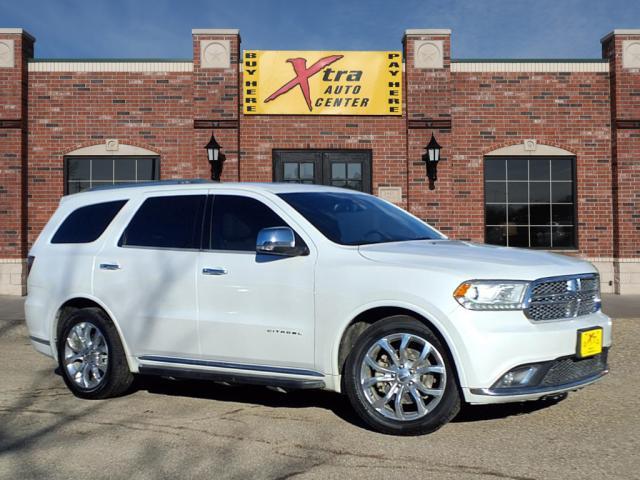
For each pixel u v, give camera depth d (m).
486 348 4.41
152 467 4.15
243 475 3.99
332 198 5.69
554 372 4.62
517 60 14.70
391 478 3.90
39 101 14.56
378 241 5.29
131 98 14.59
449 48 14.42
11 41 14.24
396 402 4.64
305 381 5.02
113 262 5.88
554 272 4.71
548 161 14.84
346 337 4.96
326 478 3.91
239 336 5.21
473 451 4.36
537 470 4.02
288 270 5.09
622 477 3.90
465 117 14.69
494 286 4.51
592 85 14.76
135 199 6.09
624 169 14.55
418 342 4.62
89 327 5.93
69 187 14.70
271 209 5.40
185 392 6.16
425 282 4.60
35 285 6.42
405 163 14.59
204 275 5.39
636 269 14.52
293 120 14.60
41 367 7.45
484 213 14.68
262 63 14.52
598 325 4.85
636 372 6.84
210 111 14.33
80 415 5.37
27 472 4.09
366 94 14.54
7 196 14.25
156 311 5.59
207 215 5.63
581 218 14.75
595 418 5.14
